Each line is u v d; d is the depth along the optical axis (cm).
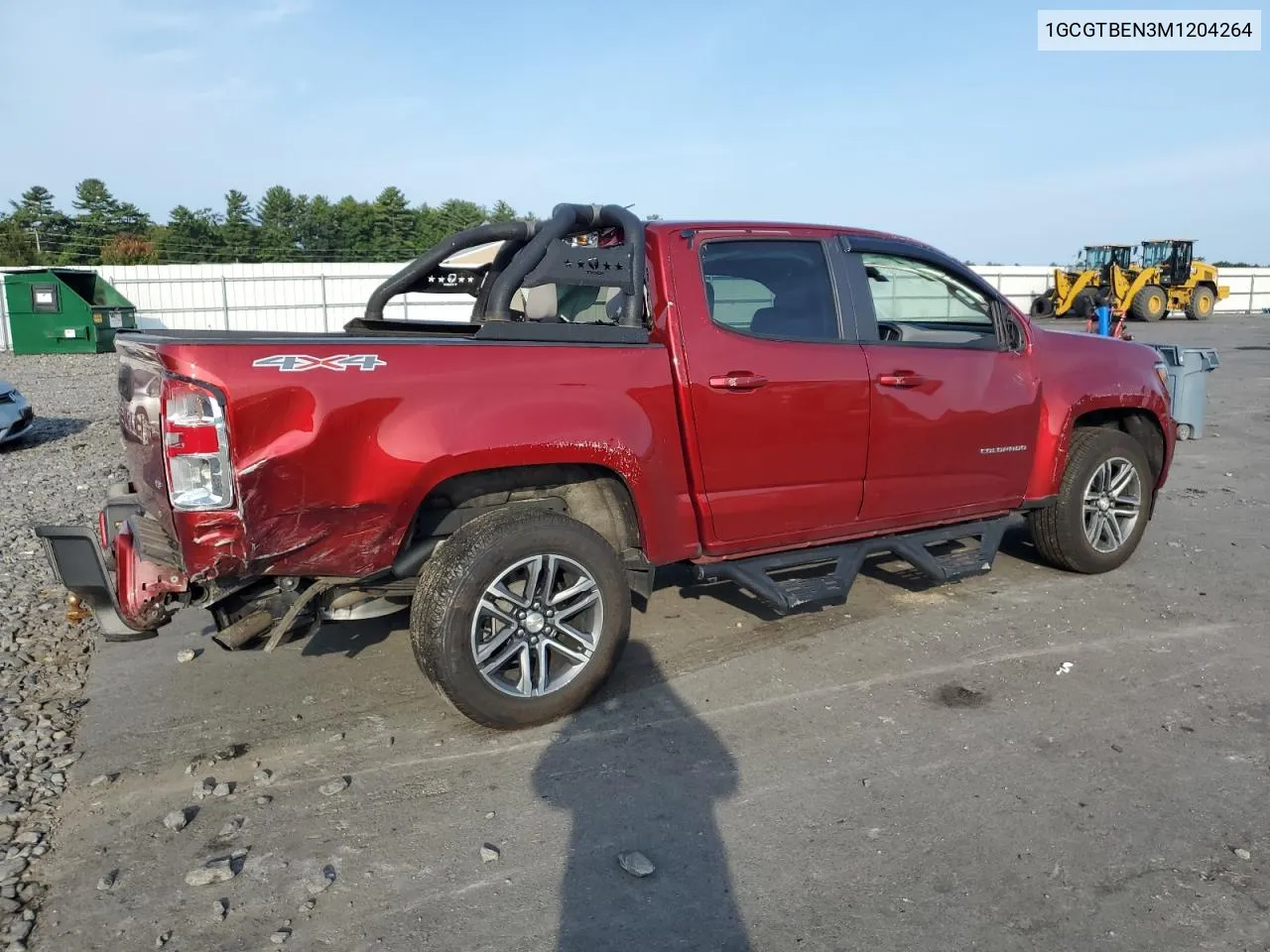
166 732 381
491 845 300
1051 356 529
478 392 350
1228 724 373
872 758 352
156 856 296
